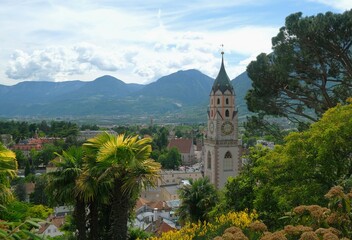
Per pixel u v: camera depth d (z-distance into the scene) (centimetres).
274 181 2566
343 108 2520
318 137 2375
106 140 2328
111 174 2180
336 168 2412
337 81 3872
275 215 2586
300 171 2420
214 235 1825
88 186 2231
